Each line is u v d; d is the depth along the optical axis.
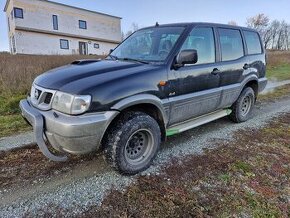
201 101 3.89
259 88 5.48
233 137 4.42
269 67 16.98
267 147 4.03
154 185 2.94
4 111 5.96
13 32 30.88
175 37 3.65
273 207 2.60
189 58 3.26
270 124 5.15
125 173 3.09
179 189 2.87
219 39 4.25
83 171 3.24
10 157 3.58
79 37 36.00
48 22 32.53
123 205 2.60
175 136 4.43
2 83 7.38
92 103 2.61
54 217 2.43
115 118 2.93
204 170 3.28
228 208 2.57
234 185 2.97
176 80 3.38
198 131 4.70
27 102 3.25
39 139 2.74
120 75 2.93
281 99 7.59
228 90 4.44
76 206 2.59
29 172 3.20
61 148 2.74
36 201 2.66
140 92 2.95
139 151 3.20
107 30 40.00
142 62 3.45
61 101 2.66
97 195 2.76
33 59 11.15
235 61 4.57
